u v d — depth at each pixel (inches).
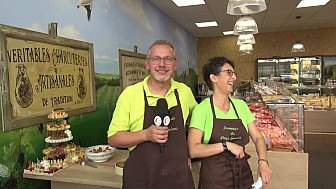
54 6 109.0
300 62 356.8
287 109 117.0
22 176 90.4
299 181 76.0
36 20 98.9
